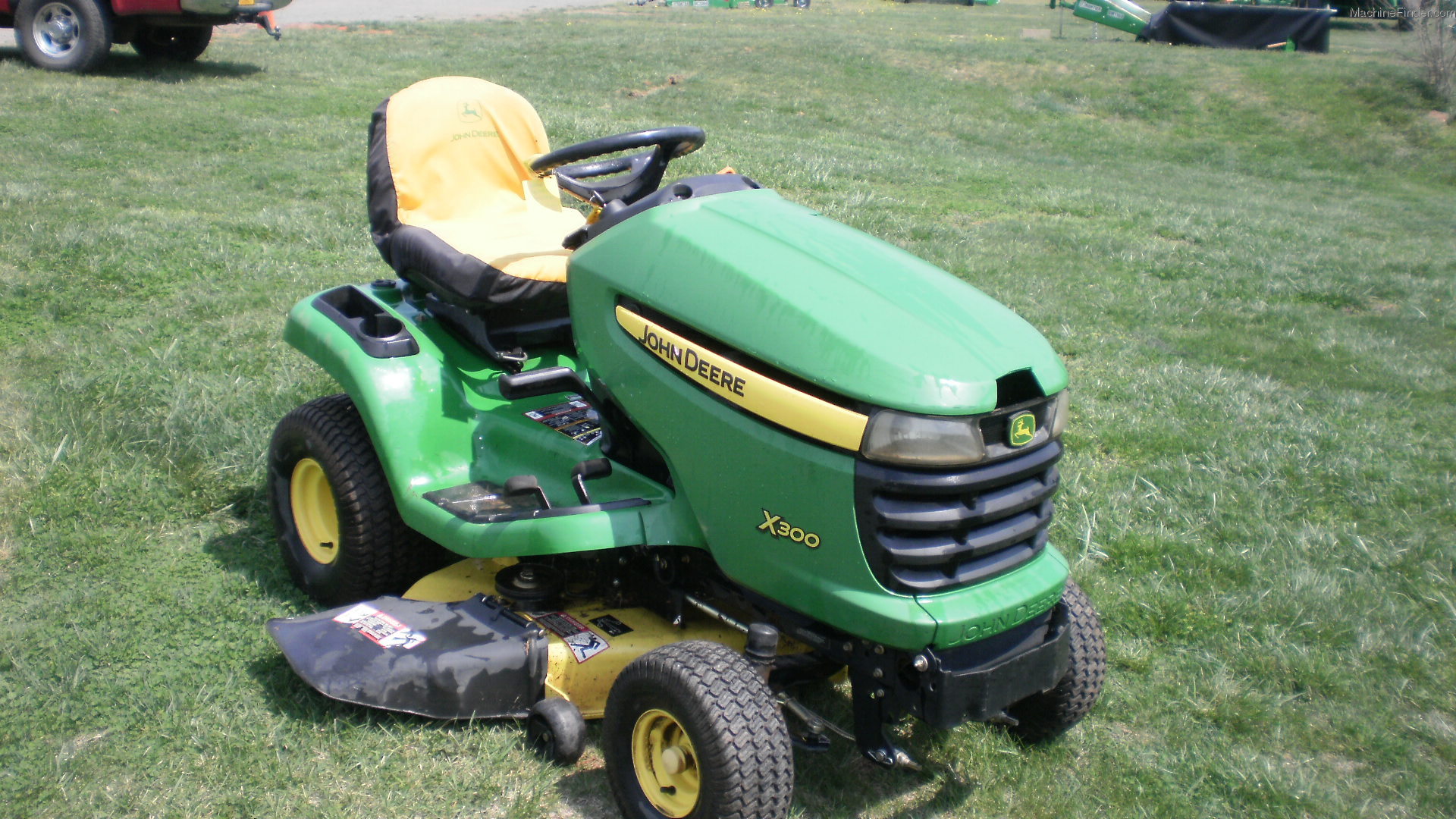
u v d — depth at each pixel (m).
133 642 3.64
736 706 2.63
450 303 3.78
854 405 2.61
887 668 2.76
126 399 5.26
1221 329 7.84
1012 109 19.22
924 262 3.17
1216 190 15.02
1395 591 4.46
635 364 3.06
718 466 2.86
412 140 3.97
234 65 15.43
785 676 3.15
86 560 4.12
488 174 4.15
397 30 22.08
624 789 2.91
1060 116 19.14
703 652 2.75
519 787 3.07
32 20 13.34
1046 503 2.94
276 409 5.28
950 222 10.48
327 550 3.99
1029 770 3.30
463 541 3.26
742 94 18.30
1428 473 5.53
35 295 6.46
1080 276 8.87
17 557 4.12
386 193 3.94
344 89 14.45
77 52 13.25
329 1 28.50
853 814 3.09
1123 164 16.69
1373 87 20.14
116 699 3.36
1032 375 2.75
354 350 3.71
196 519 4.53
